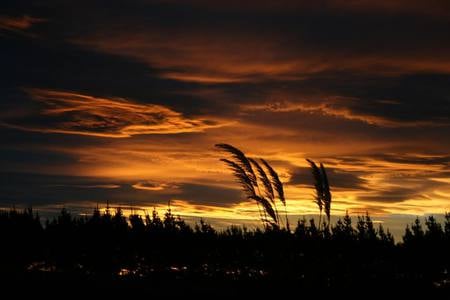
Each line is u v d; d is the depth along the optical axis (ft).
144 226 81.25
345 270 51.34
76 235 79.71
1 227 81.20
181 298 45.80
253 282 51.75
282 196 51.21
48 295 48.19
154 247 73.46
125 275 61.26
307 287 49.03
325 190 50.78
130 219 83.30
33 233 81.00
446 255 54.03
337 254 53.01
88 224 83.20
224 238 66.44
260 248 54.90
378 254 53.83
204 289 50.55
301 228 53.16
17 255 76.33
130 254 73.67
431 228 58.95
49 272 61.57
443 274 51.37
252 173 50.24
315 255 52.60
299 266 51.96
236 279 54.13
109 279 55.88
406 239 57.82
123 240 77.10
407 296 46.96
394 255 54.19
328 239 53.36
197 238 71.20
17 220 83.30
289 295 47.57
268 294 48.14
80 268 73.41
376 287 48.52
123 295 48.19
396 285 48.91
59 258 75.20
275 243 52.95
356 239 55.11
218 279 55.36
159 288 51.52
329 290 48.39
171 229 77.77
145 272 64.59
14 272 59.72
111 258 73.10
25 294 47.91
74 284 53.11
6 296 46.80
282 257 52.60
